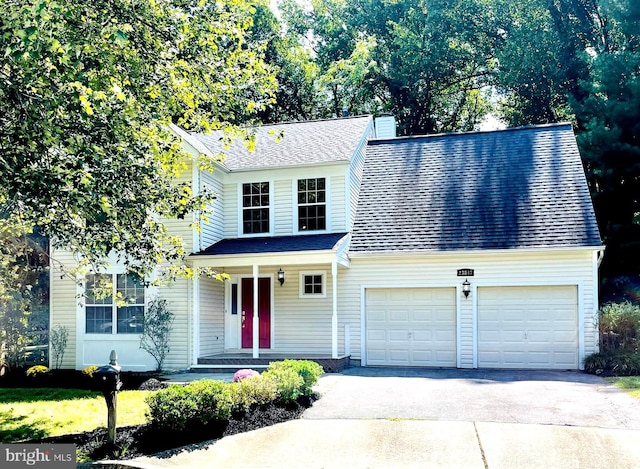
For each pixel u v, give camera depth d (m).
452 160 19.88
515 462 7.58
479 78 36.25
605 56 23.17
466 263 16.89
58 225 8.12
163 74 8.98
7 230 11.09
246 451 8.23
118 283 17.17
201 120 9.78
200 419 8.63
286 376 10.55
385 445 8.34
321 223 18.28
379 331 17.48
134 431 8.77
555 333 16.19
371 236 17.75
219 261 16.66
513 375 14.89
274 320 18.34
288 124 22.23
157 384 14.09
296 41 36.06
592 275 15.95
